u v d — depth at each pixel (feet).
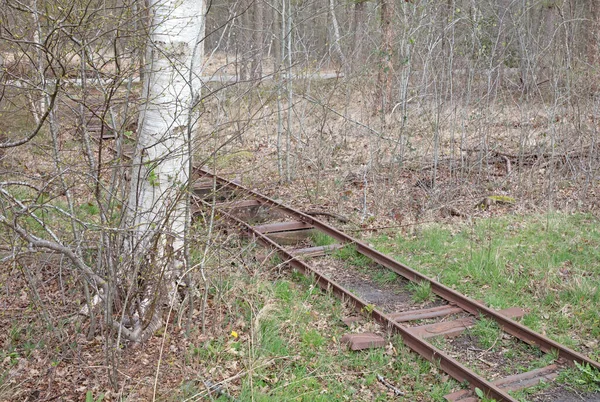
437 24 44.80
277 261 28.43
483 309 22.75
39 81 17.80
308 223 33.76
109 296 17.63
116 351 17.97
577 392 18.12
